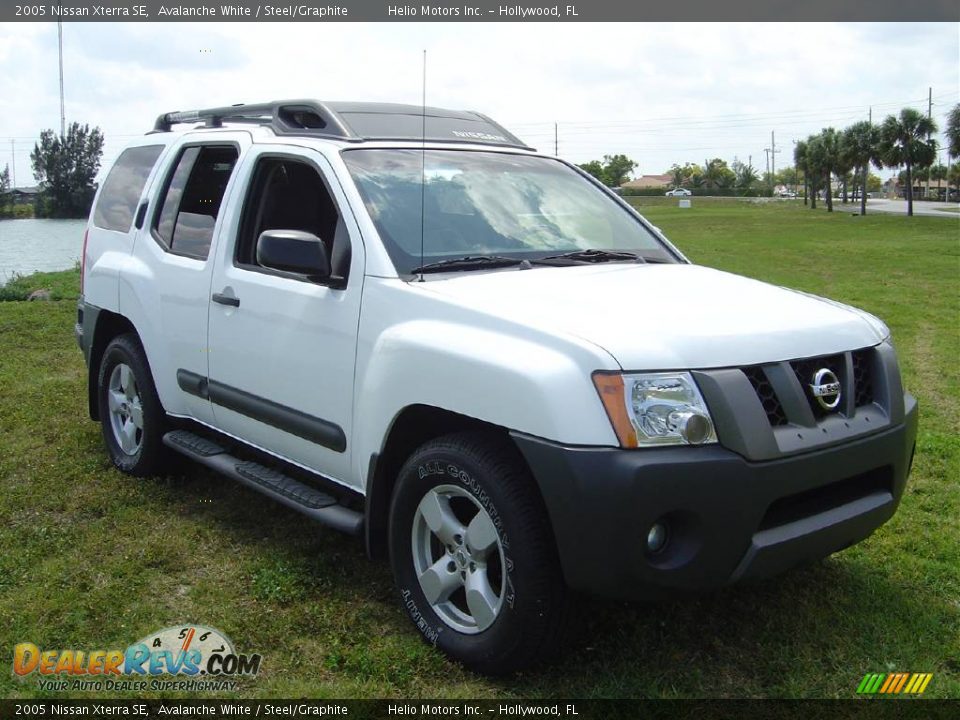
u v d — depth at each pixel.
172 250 4.82
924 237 33.84
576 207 4.47
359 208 3.72
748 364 2.98
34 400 6.80
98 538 4.32
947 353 9.55
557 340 2.92
